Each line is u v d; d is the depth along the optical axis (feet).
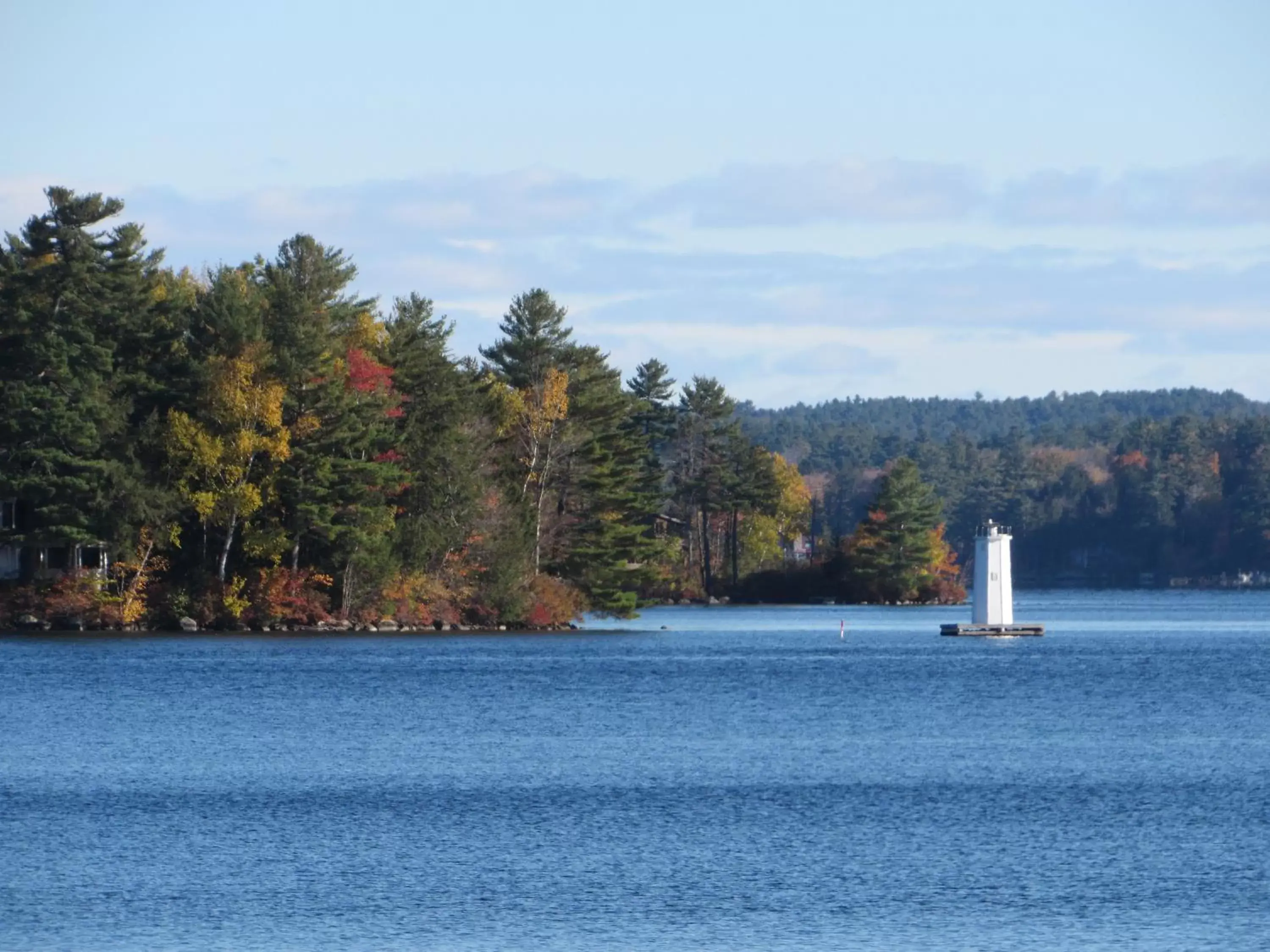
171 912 369.91
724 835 452.76
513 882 398.21
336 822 469.57
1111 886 394.32
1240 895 384.88
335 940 349.20
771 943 347.15
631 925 361.10
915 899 382.83
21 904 376.48
